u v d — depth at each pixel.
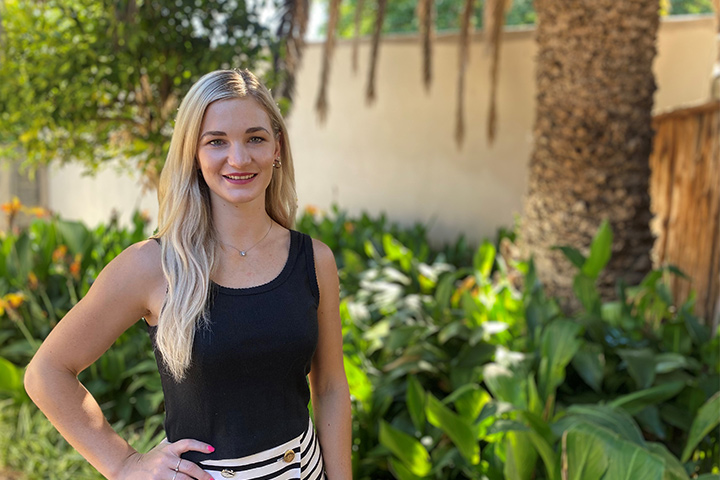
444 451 2.49
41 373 1.23
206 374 1.27
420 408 2.62
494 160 6.69
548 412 2.49
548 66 3.81
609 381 2.92
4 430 3.19
